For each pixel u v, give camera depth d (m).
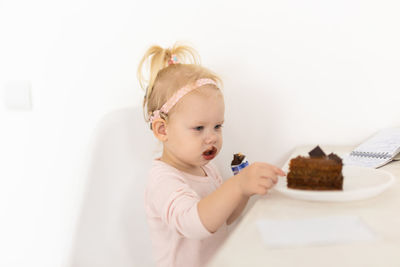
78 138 1.41
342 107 1.19
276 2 1.19
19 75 1.42
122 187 1.39
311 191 0.70
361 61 1.16
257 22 1.21
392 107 1.15
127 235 1.40
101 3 1.33
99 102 1.37
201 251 1.04
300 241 0.53
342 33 1.16
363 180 0.78
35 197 1.47
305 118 1.22
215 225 0.78
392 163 0.97
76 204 1.43
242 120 1.28
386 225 0.58
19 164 1.47
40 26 1.38
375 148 1.01
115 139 1.37
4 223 1.50
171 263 1.03
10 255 1.51
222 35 1.25
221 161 1.31
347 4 1.14
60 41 1.38
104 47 1.35
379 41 1.13
